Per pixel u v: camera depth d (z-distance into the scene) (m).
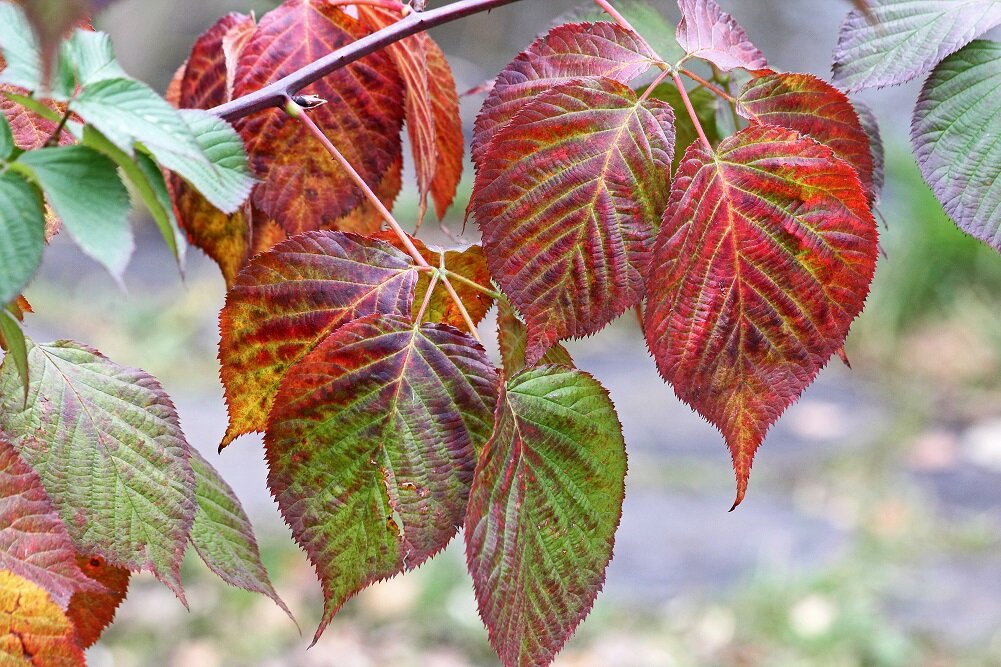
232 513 0.91
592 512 0.87
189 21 8.24
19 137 0.88
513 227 0.87
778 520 5.02
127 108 0.80
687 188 0.87
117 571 0.92
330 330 0.88
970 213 0.90
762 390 0.87
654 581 4.46
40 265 0.78
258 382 0.88
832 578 4.36
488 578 0.85
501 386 0.86
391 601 4.31
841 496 5.27
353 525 0.86
